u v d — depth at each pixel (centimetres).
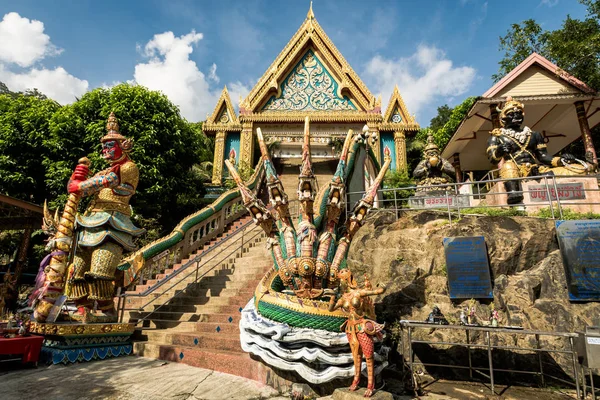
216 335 655
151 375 539
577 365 472
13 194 1440
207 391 466
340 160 611
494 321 527
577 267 578
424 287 663
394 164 2155
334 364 464
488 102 1251
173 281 958
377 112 2191
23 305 1127
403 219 777
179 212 1733
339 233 603
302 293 533
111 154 743
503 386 516
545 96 1255
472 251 638
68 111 1510
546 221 649
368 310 468
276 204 578
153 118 1545
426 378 555
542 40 1673
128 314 852
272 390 477
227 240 1074
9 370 570
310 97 2323
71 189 724
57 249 686
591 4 1439
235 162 2205
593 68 1403
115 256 726
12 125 1492
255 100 2288
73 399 432
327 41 2372
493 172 1142
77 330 632
